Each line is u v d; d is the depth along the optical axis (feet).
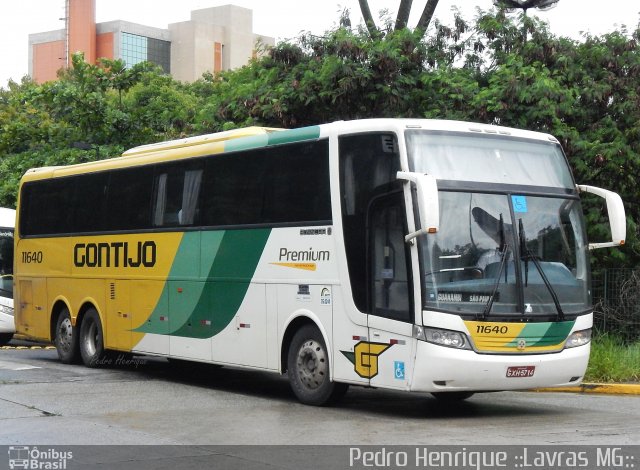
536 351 38.75
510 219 39.45
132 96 130.31
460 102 66.03
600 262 66.69
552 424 37.45
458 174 39.29
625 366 51.70
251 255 46.11
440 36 72.74
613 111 67.67
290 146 44.32
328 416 39.42
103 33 461.37
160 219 52.85
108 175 57.77
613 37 69.15
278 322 44.42
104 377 53.98
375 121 40.27
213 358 48.60
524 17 69.92
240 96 74.13
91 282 58.70
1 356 68.59
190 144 52.47
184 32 468.34
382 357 38.99
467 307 37.81
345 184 41.09
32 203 65.62
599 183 65.62
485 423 37.70
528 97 63.05
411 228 37.78
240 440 33.17
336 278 41.16
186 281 50.49
